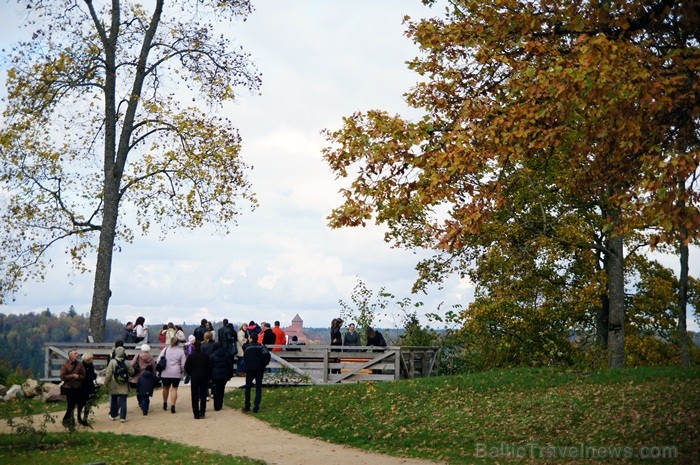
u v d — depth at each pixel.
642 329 40.34
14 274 31.69
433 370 32.91
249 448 18.88
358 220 16.44
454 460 17.03
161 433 20.92
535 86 15.64
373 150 16.33
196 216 32.09
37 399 26.81
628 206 14.74
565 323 35.19
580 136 18.05
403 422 20.83
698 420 17.17
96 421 22.83
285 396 25.59
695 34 16.00
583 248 31.38
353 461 17.08
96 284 32.03
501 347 32.44
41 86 31.17
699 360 40.75
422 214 28.66
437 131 16.81
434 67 18.97
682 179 13.79
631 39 16.47
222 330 29.44
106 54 32.44
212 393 26.28
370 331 30.62
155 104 32.00
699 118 15.85
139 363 23.84
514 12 17.23
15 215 31.84
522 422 19.27
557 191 30.58
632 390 20.61
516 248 31.84
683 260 27.27
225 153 31.83
